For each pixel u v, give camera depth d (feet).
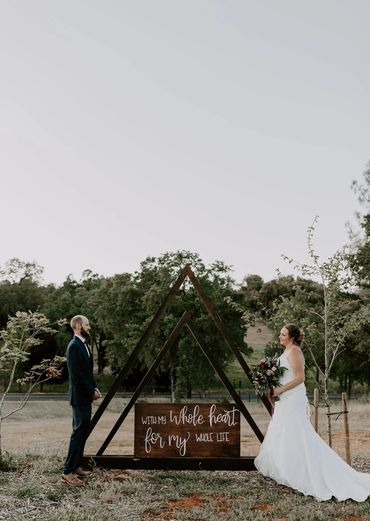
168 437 26.76
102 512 20.40
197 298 121.90
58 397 141.08
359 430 54.08
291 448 24.11
